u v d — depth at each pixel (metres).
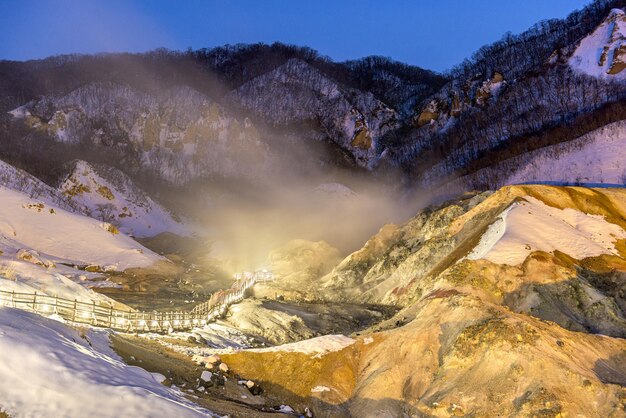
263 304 41.25
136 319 31.59
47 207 63.50
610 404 20.80
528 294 33.44
